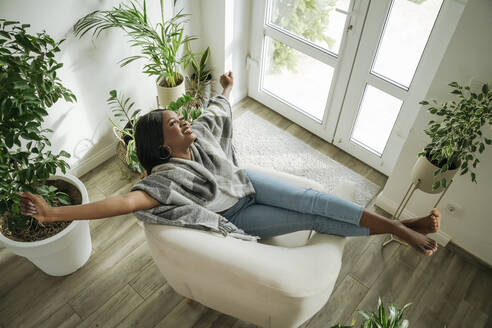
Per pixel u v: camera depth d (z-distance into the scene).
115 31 2.01
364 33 2.00
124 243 1.99
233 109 2.80
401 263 1.97
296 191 1.47
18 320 1.72
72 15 1.81
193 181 1.36
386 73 2.07
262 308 1.32
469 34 1.45
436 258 2.00
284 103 2.67
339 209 1.37
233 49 2.55
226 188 1.47
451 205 1.92
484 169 1.70
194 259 1.23
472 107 1.45
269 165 2.41
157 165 1.38
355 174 2.40
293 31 2.34
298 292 1.19
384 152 2.31
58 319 1.73
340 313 1.78
